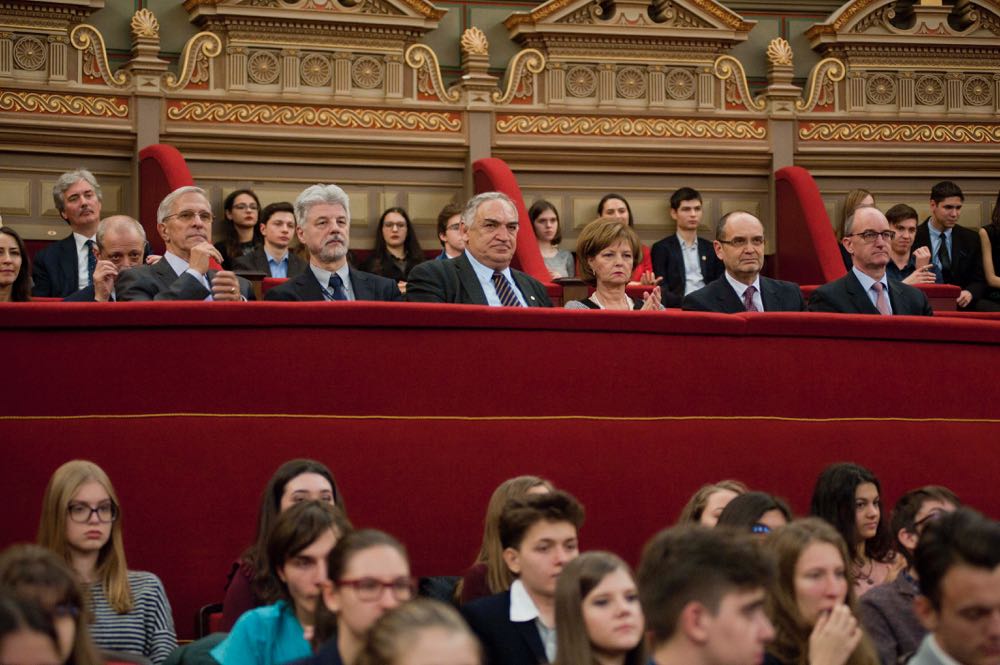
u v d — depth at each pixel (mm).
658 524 8969
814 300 11383
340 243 10297
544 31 16625
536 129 16562
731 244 11188
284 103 15734
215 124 15500
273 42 15773
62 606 4738
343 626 5543
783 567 6285
